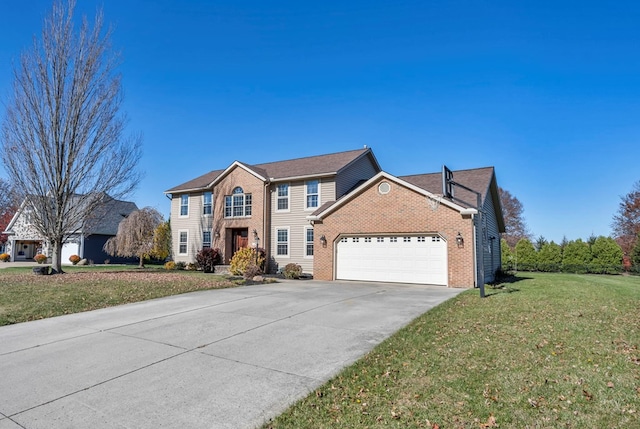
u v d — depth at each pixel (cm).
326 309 954
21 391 451
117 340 674
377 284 1555
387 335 694
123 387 462
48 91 1783
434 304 1021
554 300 1030
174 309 960
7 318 847
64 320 842
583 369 489
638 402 394
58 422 374
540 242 3266
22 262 3372
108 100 1905
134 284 1370
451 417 371
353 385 459
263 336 696
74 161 1842
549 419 362
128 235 2605
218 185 2356
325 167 2097
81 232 2203
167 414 390
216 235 2323
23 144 1766
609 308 912
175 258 2561
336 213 1762
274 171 2305
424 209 1553
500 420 362
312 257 2019
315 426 361
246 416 385
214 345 639
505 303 984
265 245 2123
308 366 533
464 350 577
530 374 475
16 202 1897
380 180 1661
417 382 460
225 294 1228
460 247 1470
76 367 535
